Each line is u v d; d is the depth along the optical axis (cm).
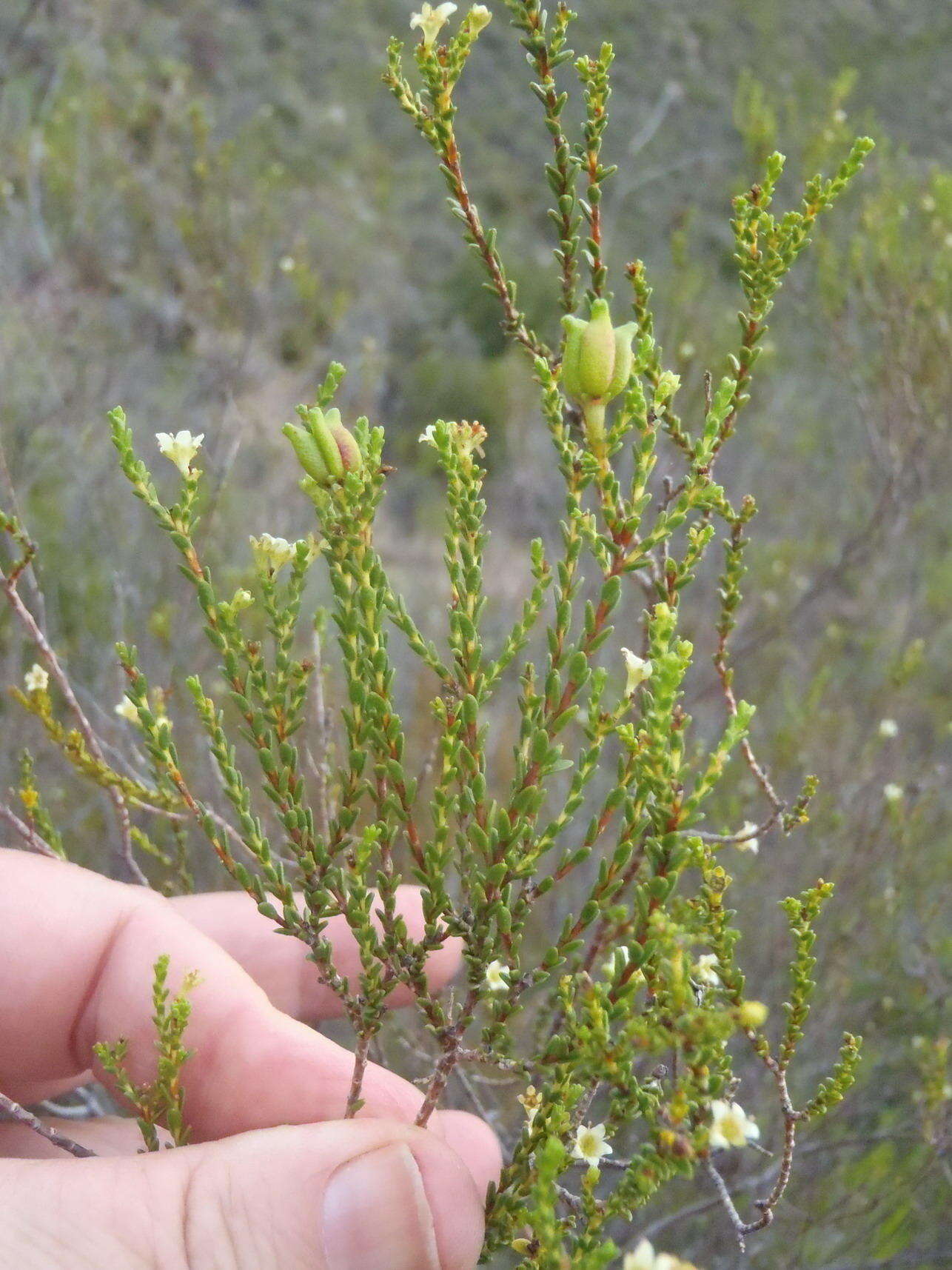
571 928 101
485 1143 167
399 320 1266
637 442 103
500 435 1037
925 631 500
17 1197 121
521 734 103
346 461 102
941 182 400
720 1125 92
